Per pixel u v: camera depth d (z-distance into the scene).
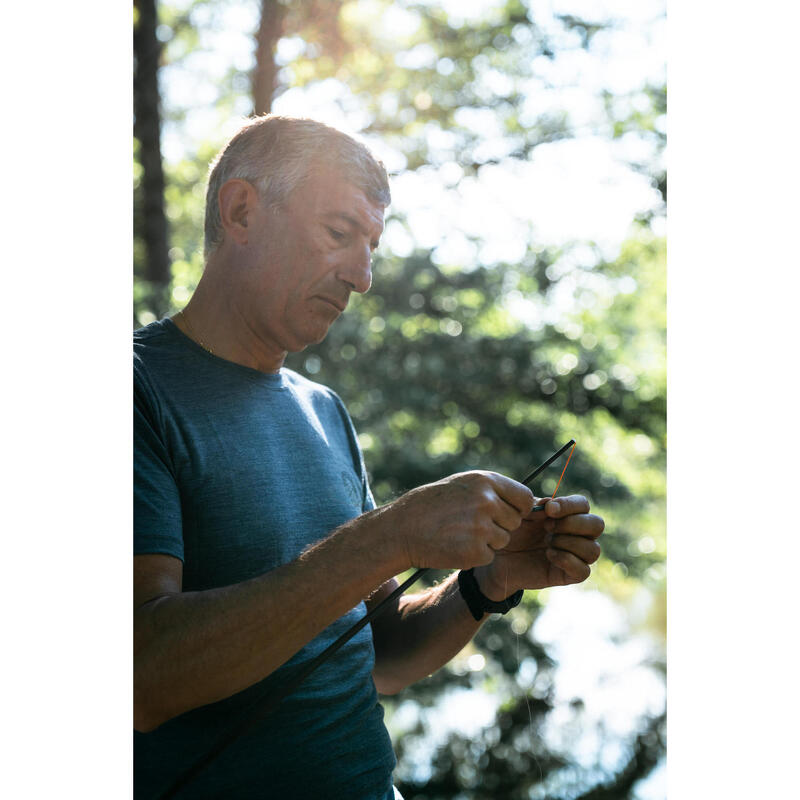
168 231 4.11
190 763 0.90
